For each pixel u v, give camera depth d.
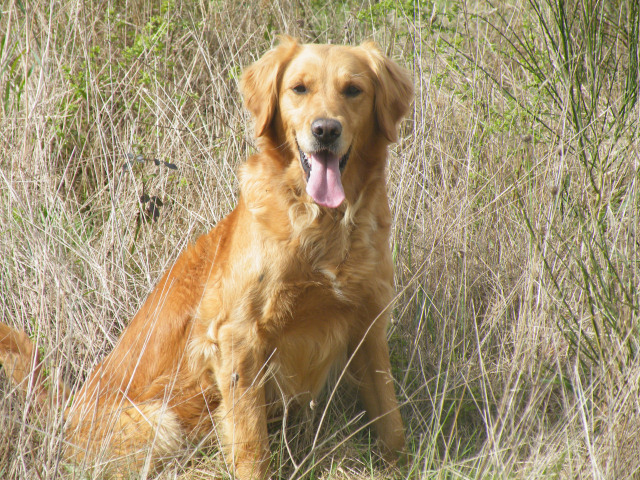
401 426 5.86
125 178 8.03
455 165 8.07
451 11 9.13
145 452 5.49
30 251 6.91
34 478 4.74
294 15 9.67
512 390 5.25
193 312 5.77
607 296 5.46
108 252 7.44
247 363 5.46
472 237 7.39
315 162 5.34
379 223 5.73
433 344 6.74
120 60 9.00
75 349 6.64
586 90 7.47
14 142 8.08
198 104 8.43
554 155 6.82
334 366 6.34
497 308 6.69
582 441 5.27
